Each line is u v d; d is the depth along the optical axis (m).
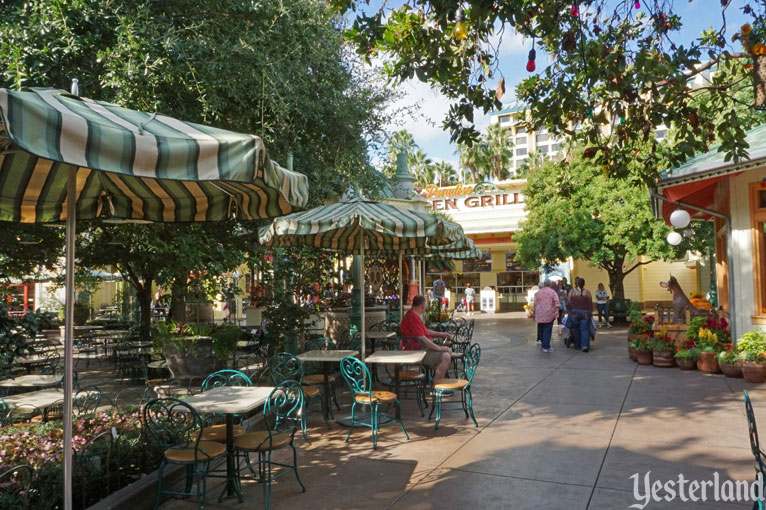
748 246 10.27
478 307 36.22
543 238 22.30
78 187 4.62
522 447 5.73
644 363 10.90
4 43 6.24
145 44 6.73
